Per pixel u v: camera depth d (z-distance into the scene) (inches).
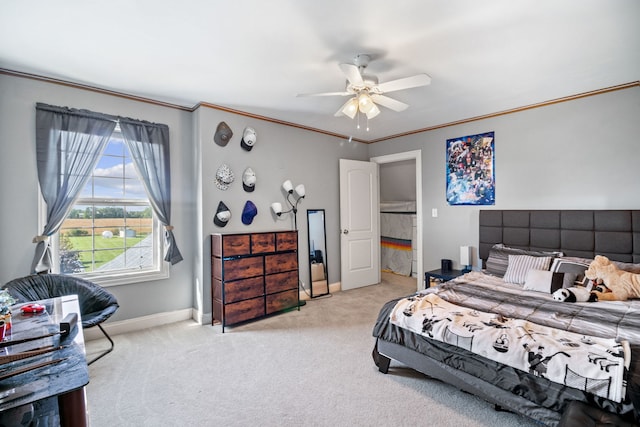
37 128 105.8
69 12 71.4
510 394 66.4
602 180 121.8
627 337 68.4
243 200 148.0
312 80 111.3
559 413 59.4
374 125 170.2
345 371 93.6
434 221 174.4
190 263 141.4
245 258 133.0
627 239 112.6
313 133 179.0
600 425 48.6
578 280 106.4
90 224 120.4
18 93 103.8
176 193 137.9
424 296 97.7
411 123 165.9
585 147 125.5
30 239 105.7
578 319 80.4
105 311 101.7
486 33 81.6
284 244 147.5
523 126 141.3
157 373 92.7
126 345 112.1
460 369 74.5
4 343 50.3
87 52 90.4
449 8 71.2
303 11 72.1
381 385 86.0
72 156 111.4
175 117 137.8
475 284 118.4
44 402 54.1
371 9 71.4
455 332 74.8
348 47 88.7
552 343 63.5
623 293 95.1
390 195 238.8
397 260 235.5
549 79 111.1
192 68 101.2
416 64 99.3
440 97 128.2
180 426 70.2
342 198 190.5
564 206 130.6
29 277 98.7
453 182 165.8
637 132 114.4
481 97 128.5
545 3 69.5
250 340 116.3
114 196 125.1
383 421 71.2
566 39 84.7
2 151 101.3
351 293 183.9
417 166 181.9
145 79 109.3
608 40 85.2
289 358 101.8
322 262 180.1
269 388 84.7
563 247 127.4
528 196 140.3
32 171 106.1
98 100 118.5
